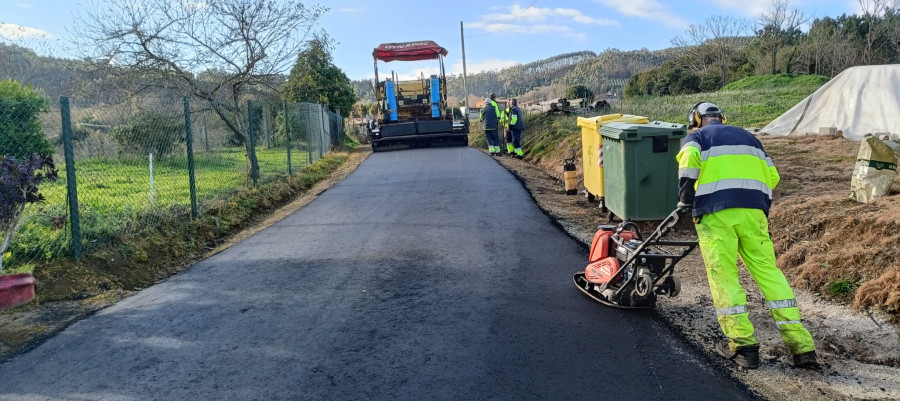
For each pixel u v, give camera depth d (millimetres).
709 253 4402
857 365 4266
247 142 13594
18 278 5957
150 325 5414
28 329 5422
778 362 4363
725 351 4445
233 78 13938
